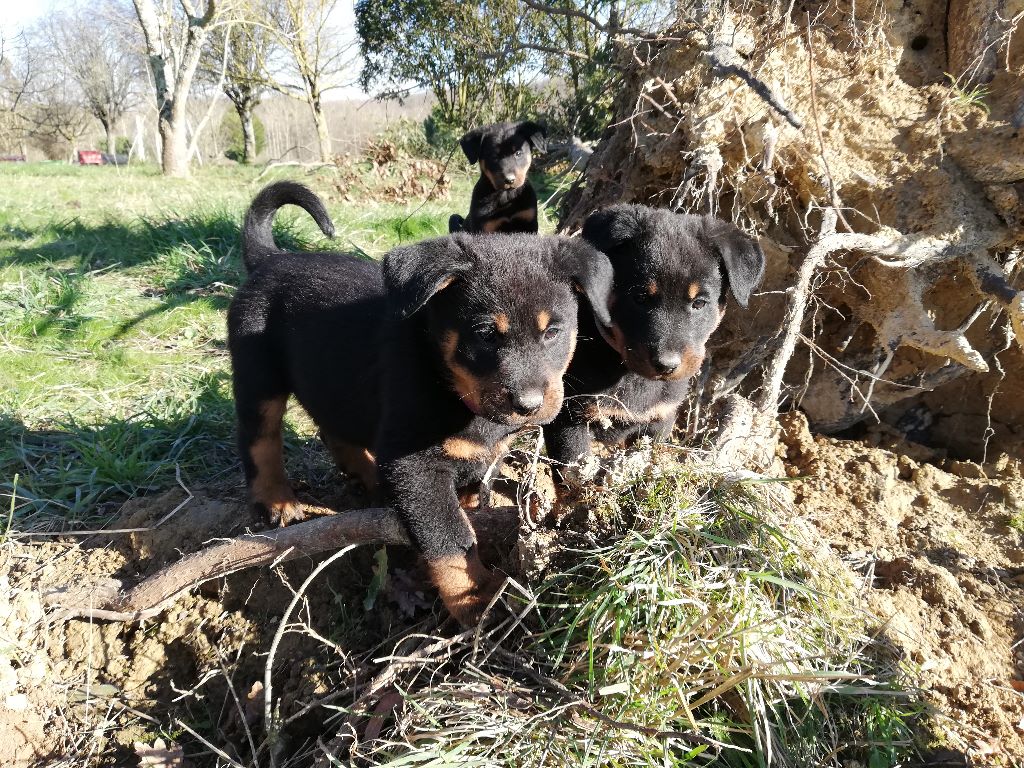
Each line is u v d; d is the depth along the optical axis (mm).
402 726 446
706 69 746
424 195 2230
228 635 588
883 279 723
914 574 589
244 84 6227
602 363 634
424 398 523
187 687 578
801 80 746
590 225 649
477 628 490
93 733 547
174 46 4012
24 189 2818
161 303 1235
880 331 742
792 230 782
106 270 1416
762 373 810
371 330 597
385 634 570
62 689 568
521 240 552
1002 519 680
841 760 451
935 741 465
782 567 508
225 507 684
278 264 701
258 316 669
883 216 711
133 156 7977
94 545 669
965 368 791
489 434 534
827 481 730
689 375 607
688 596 474
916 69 764
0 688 543
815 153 712
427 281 493
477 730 436
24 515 709
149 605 586
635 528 515
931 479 744
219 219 1586
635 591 474
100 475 750
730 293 652
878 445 837
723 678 445
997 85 715
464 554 525
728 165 752
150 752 523
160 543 648
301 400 656
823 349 823
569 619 489
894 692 464
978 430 847
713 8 749
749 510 530
